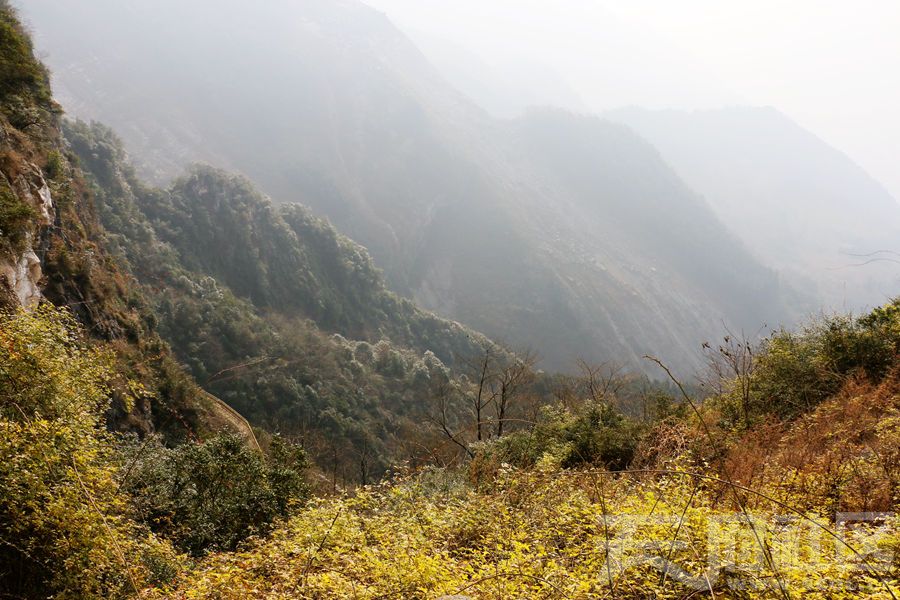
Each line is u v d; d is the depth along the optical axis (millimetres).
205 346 59156
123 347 28641
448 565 5988
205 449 12008
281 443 14672
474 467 13594
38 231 19016
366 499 8344
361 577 5953
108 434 9133
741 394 13445
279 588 6133
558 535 6699
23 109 24500
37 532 6477
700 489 6730
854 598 4352
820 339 13914
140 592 6402
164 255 74438
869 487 6277
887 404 9688
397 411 66438
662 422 13539
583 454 13867
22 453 6410
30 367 7422
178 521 10430
